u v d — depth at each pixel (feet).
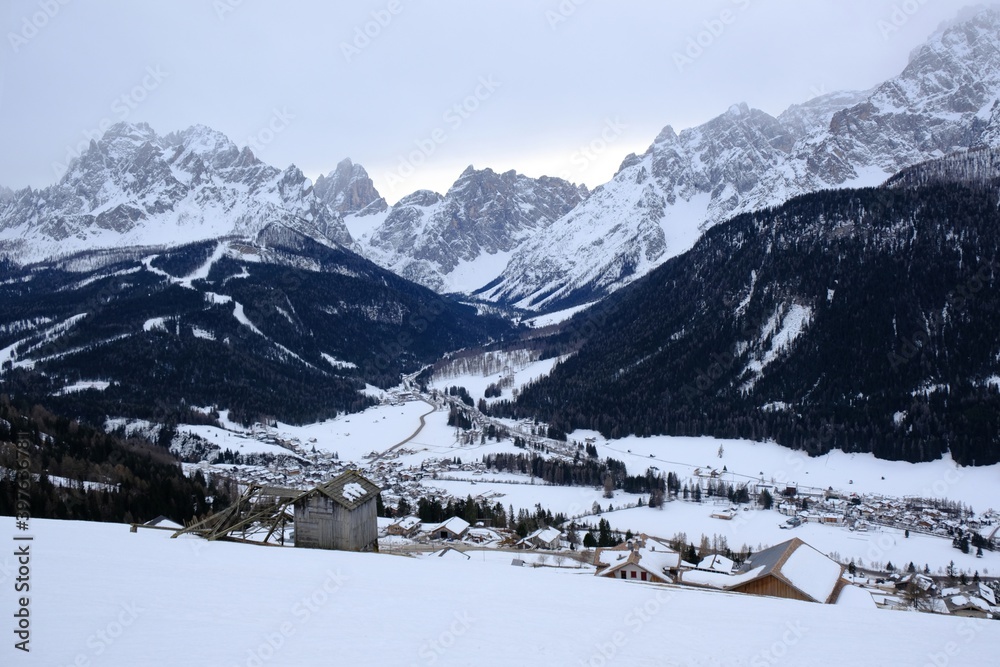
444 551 285.02
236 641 109.50
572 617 134.72
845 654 119.34
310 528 215.92
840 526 502.38
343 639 113.29
